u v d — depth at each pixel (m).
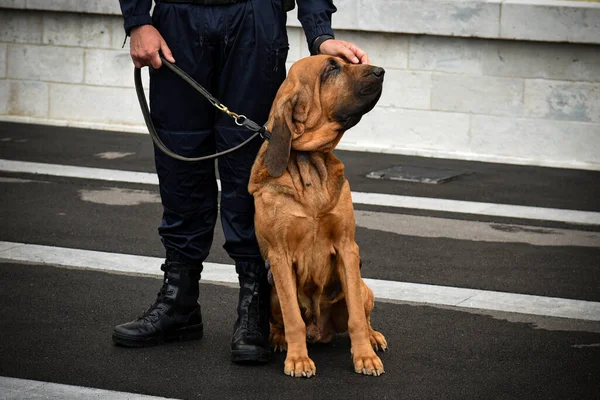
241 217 5.11
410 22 11.41
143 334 5.10
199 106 5.07
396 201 9.11
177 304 5.20
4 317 5.55
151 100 5.16
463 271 6.82
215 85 5.10
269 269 4.88
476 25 11.17
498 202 9.18
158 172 5.23
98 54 12.71
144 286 6.27
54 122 12.95
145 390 4.52
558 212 8.80
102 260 6.87
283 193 4.69
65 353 4.99
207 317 5.68
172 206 5.20
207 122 5.12
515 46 11.23
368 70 4.57
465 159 11.52
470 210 8.81
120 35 12.59
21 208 8.40
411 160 11.29
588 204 9.19
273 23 5.01
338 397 4.46
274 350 5.16
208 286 6.29
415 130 11.77
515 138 11.43
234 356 4.88
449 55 11.48
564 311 5.89
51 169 10.04
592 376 4.77
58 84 12.91
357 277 4.79
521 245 7.60
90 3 12.45
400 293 6.25
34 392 4.45
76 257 6.93
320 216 4.69
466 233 7.96
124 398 4.40
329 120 4.68
